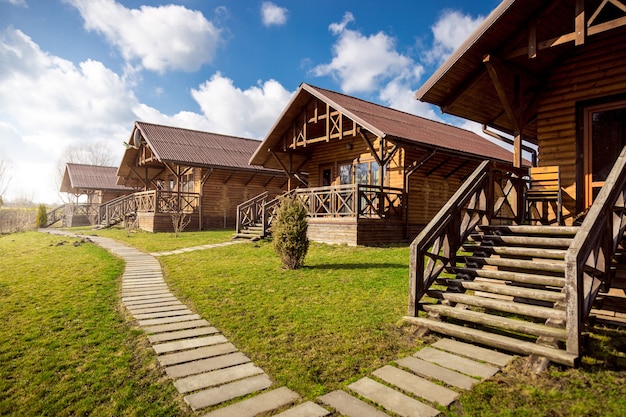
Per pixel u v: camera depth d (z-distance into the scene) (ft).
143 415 9.50
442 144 42.52
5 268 29.96
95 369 12.12
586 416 8.91
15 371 12.00
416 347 13.65
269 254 35.94
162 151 64.13
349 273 26.23
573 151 22.84
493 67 20.85
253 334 15.19
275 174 73.15
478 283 15.83
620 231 14.46
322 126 50.34
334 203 42.88
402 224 44.19
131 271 29.22
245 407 9.80
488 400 9.80
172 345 14.14
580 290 11.49
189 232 60.70
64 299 20.47
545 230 17.34
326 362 12.52
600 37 21.91
